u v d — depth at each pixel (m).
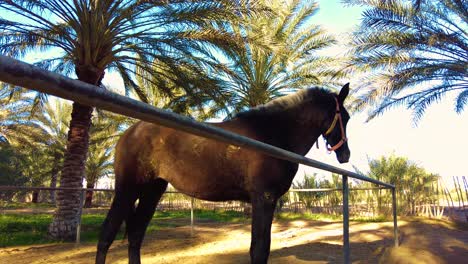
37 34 8.06
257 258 3.01
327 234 8.45
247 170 3.24
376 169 13.24
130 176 3.76
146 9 7.95
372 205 12.97
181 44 8.58
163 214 16.80
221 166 3.34
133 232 4.03
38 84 0.71
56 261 5.45
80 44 8.24
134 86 10.98
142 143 3.74
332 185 14.27
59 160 23.22
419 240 6.65
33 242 7.69
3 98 18.52
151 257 5.63
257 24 10.51
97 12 7.94
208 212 17.97
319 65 12.61
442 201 11.76
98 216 14.46
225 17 7.98
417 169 12.99
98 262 3.55
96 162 23.41
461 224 9.98
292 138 3.60
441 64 10.19
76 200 8.49
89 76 8.44
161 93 10.69
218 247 6.68
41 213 15.78
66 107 23.22
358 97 11.30
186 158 3.47
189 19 8.04
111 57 8.62
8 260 5.60
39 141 20.59
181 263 5.07
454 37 9.66
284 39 11.95
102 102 0.86
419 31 9.88
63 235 8.10
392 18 9.88
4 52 8.20
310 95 3.73
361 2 10.11
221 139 1.33
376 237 7.71
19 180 21.88
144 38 8.56
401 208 12.22
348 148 3.81
